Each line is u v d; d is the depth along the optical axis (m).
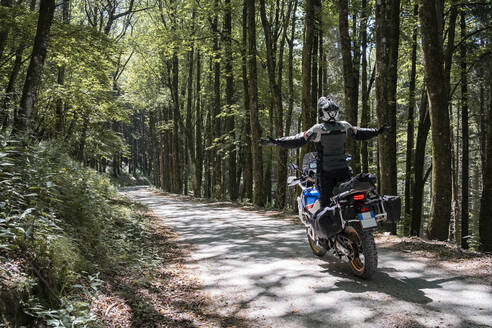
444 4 13.37
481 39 14.77
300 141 4.82
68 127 18.84
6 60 12.35
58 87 14.85
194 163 27.03
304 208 5.45
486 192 7.54
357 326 3.34
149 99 33.91
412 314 3.49
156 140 49.19
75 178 6.78
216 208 14.62
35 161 5.41
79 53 12.72
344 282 4.48
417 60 17.33
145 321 3.55
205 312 3.88
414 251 5.73
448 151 7.26
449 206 7.31
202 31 20.97
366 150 16.70
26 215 3.82
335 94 21.84
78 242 4.89
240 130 24.55
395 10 10.84
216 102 22.61
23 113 7.18
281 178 16.16
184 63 30.36
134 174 67.19
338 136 4.80
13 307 2.76
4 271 2.96
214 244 7.28
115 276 4.66
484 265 4.71
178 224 10.22
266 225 9.23
